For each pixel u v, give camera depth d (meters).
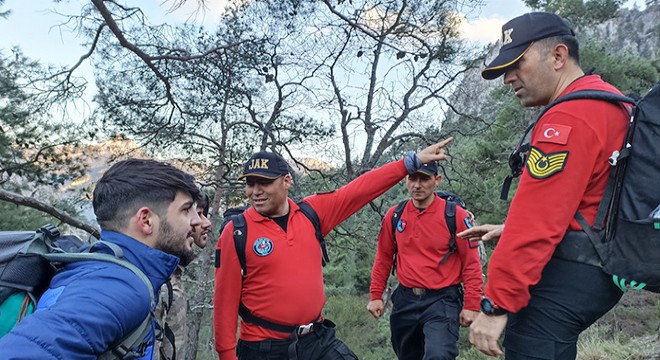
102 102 8.14
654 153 1.29
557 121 1.45
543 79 1.61
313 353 2.60
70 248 1.41
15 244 1.13
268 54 8.66
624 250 1.32
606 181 1.41
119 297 1.04
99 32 6.55
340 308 15.98
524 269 1.41
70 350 0.92
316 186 10.74
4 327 1.04
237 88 8.71
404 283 3.47
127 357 1.07
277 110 9.44
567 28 1.61
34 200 5.67
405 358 3.58
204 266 9.81
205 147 9.16
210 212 9.79
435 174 3.38
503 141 10.70
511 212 1.47
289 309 2.54
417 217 3.43
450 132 10.66
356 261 18.70
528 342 1.50
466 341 8.70
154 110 8.43
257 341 2.57
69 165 8.38
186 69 8.27
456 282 3.37
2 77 6.54
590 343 6.68
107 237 1.23
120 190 1.23
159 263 1.21
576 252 1.43
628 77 9.84
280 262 2.54
